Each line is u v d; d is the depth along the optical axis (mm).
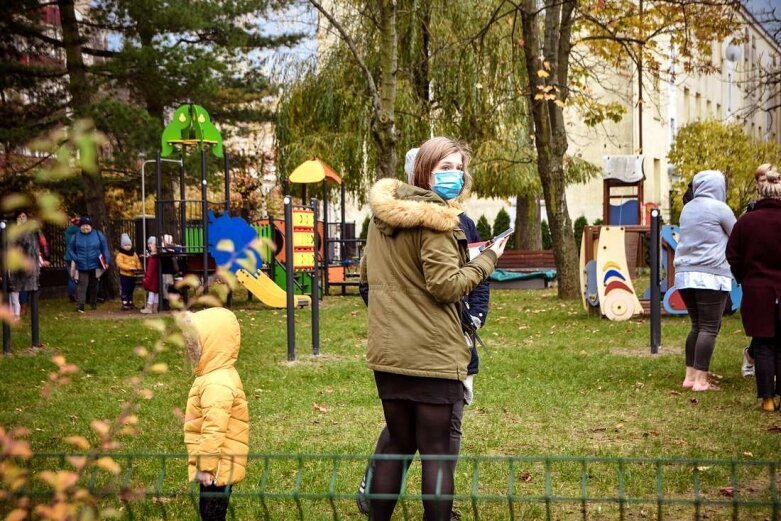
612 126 39969
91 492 2836
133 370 10555
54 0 22312
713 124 32188
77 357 11625
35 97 23016
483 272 3918
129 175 26234
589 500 2906
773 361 7594
